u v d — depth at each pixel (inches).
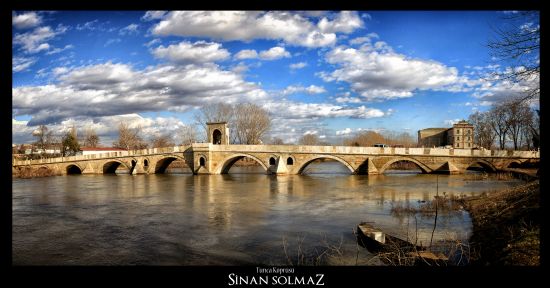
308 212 976.3
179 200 1245.7
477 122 3380.9
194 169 2260.1
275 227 815.1
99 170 2696.9
